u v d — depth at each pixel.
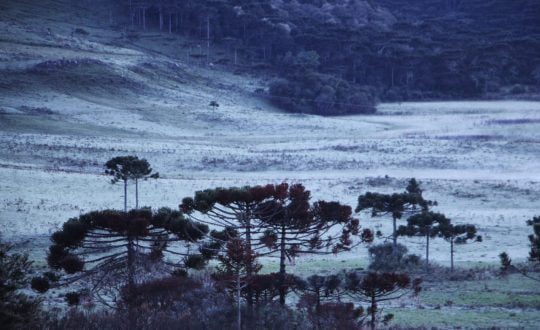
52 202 71.12
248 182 90.50
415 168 107.31
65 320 29.02
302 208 31.12
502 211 75.50
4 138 124.06
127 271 31.67
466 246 59.94
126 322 29.03
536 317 36.62
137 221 29.22
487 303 40.41
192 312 30.42
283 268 31.94
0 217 62.41
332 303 32.69
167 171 104.50
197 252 49.38
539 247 40.94
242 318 29.97
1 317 24.20
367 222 68.50
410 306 40.06
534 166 108.12
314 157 115.88
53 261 29.66
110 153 113.88
